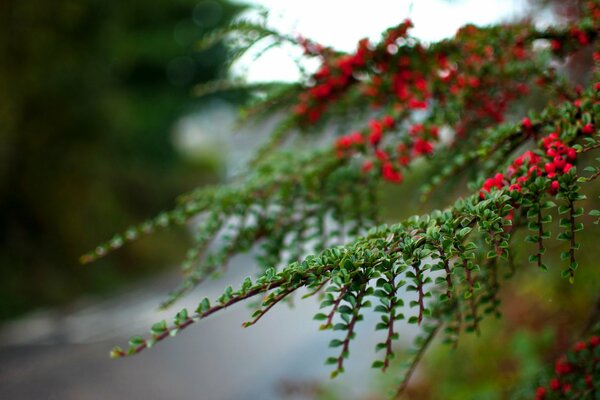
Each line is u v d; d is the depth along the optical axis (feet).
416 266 2.33
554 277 6.66
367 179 4.46
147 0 37.35
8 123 23.44
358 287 2.27
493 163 3.62
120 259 30.50
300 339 17.67
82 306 24.79
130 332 20.57
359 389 12.05
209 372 15.84
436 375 10.55
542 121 3.29
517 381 7.07
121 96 32.81
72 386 15.39
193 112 50.70
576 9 5.74
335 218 4.39
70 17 23.41
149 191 38.09
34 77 23.39
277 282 2.31
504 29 4.26
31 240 25.71
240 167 5.54
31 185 25.71
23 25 22.24
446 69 4.52
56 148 26.12
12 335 20.94
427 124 4.31
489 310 3.46
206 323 21.06
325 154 4.75
